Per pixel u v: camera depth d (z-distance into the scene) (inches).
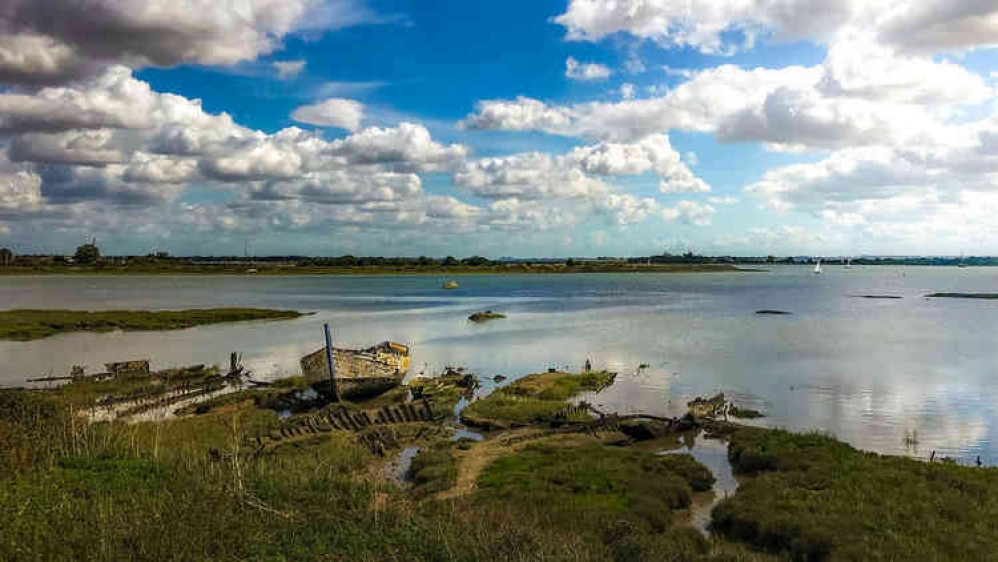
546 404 1277.1
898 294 5590.6
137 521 468.8
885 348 2165.4
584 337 2498.8
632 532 600.1
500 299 4879.4
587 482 772.0
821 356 1989.4
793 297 5108.3
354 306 4190.5
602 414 1177.4
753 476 866.8
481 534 518.9
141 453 741.3
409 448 1013.2
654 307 4013.3
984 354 2025.1
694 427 1127.6
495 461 892.0
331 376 1355.8
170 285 7190.0
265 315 3395.7
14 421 745.6
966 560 539.5
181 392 1448.1
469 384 1566.2
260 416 1175.0
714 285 7490.2
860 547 557.0
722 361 1900.8
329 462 847.1
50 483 573.9
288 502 578.9
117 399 1330.0
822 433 1090.7
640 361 1916.8
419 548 477.4
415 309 3937.0
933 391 1459.2
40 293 5511.8
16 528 445.7
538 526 607.2
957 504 657.6
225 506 518.9
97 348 2241.6
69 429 777.6
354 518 540.7
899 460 837.2
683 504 753.0
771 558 577.9
